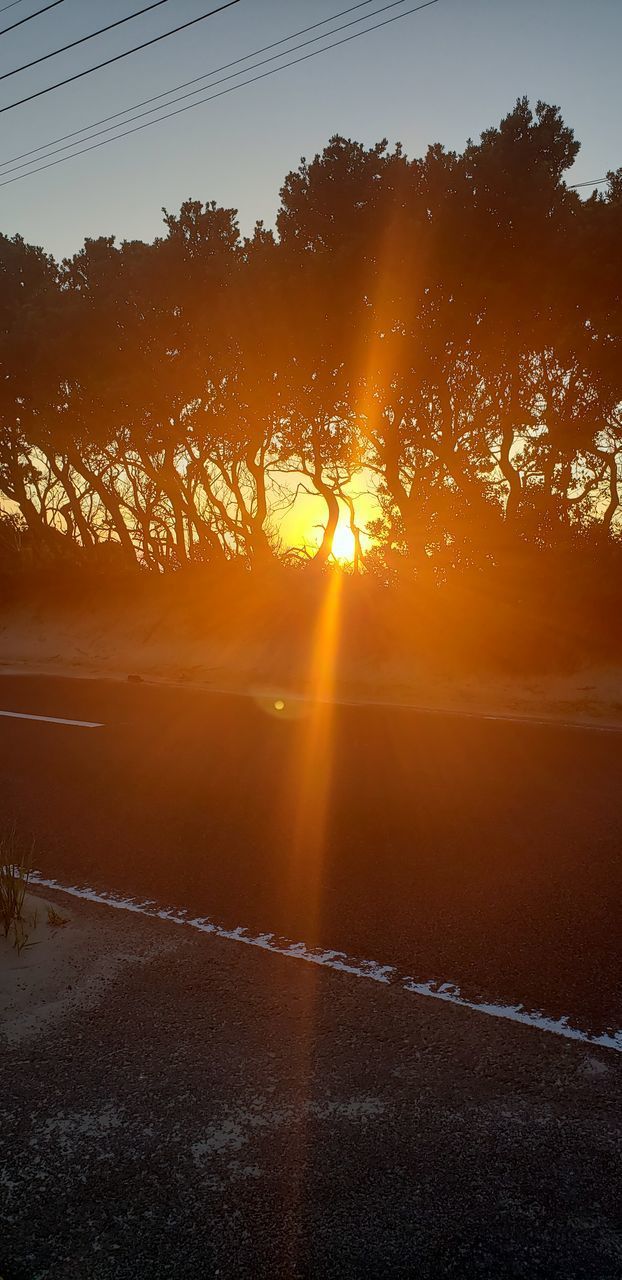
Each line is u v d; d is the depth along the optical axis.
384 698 13.39
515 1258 2.19
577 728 10.38
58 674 16.81
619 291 13.99
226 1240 2.24
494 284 13.95
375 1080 2.94
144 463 19.05
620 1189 2.42
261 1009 3.43
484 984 3.66
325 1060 3.06
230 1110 2.78
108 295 17.53
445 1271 2.15
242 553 19.28
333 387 15.91
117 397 17.00
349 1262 2.17
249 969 3.79
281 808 6.56
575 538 13.97
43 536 22.77
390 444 16.20
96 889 4.82
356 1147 2.60
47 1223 2.31
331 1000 3.51
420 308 14.96
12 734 9.80
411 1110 2.78
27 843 5.67
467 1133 2.66
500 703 12.75
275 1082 2.93
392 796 6.91
